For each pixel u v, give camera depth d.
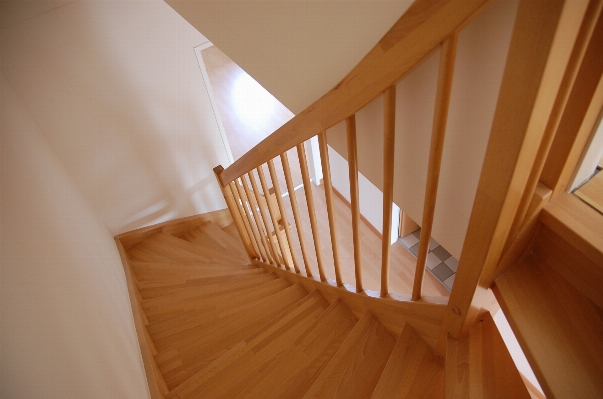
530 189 0.86
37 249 1.45
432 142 0.96
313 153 4.66
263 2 1.22
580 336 0.91
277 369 1.67
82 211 2.67
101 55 2.69
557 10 0.58
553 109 0.73
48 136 2.74
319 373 1.64
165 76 3.03
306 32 1.17
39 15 2.38
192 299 2.59
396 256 4.15
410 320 1.48
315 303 2.08
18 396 0.80
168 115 3.21
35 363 0.97
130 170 3.26
